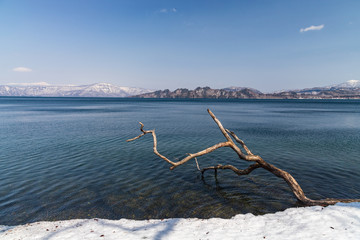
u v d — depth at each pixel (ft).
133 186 50.29
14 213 38.09
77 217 37.01
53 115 244.01
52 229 31.37
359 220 28.66
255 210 38.68
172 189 48.60
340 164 65.72
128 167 64.23
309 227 28.12
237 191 47.11
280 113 287.69
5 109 350.43
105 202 42.37
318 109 392.27
